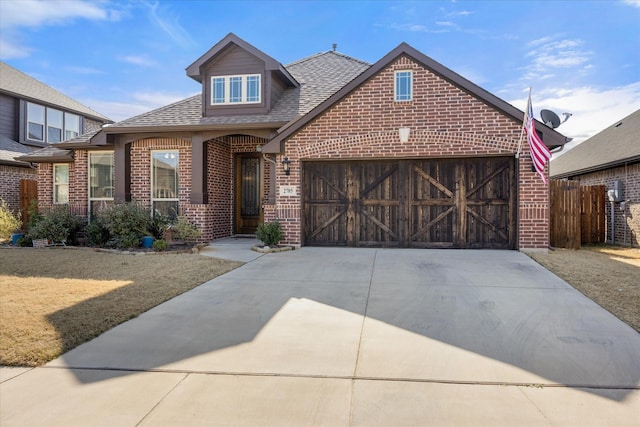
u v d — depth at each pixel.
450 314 5.42
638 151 12.40
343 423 3.02
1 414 3.15
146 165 12.66
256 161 14.20
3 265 8.73
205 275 7.65
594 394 3.40
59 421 3.06
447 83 10.24
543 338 4.59
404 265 8.40
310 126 10.88
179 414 3.15
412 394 3.42
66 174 14.59
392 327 4.98
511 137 9.97
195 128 11.77
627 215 13.05
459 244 10.50
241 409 3.21
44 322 5.07
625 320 5.12
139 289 6.66
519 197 9.96
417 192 10.69
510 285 6.82
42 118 21.48
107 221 11.09
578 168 16.30
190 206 12.06
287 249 10.43
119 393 3.47
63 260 9.33
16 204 17.77
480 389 3.50
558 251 10.58
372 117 10.60
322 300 6.10
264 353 4.26
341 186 11.05
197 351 4.32
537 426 2.96
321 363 4.02
